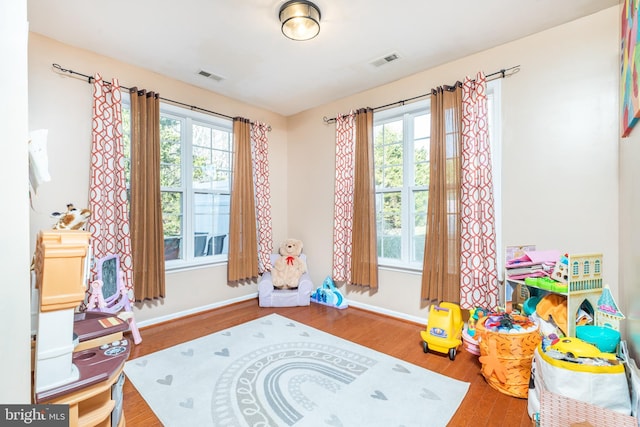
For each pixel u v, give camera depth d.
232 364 2.15
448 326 2.31
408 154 3.13
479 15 2.06
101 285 2.18
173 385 1.88
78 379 1.04
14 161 0.73
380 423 1.55
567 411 1.31
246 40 2.37
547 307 1.91
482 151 2.45
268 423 1.55
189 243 3.29
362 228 3.33
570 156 2.12
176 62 2.74
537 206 2.27
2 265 0.71
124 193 2.62
